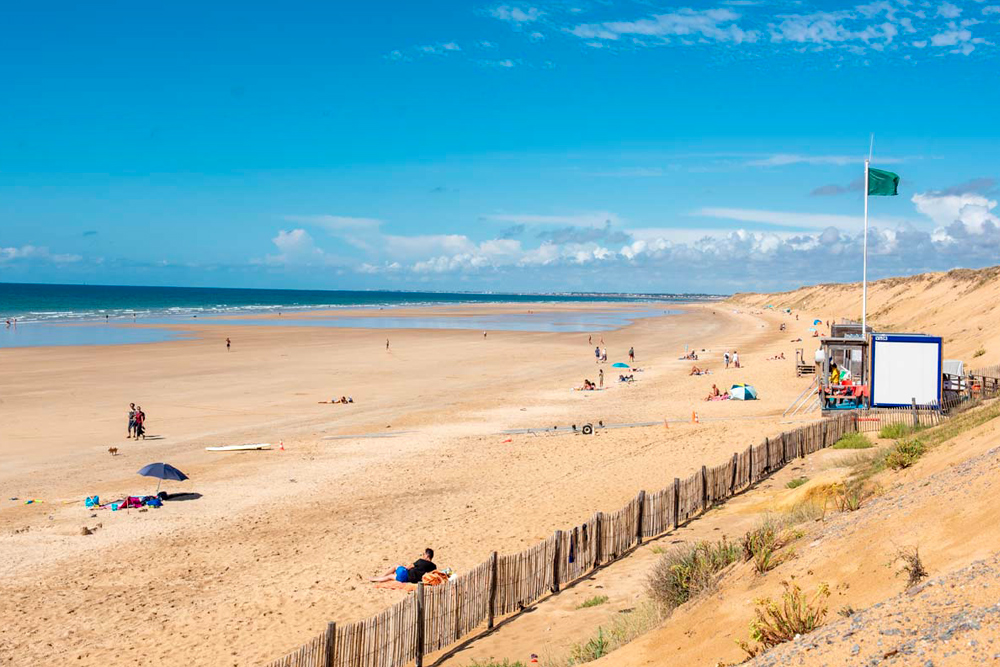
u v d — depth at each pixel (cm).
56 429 3678
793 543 1059
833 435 2636
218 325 11069
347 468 2856
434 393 4788
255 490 2564
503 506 2248
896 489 1223
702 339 9250
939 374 2870
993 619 512
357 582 1667
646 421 3638
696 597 1003
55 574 1783
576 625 1225
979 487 882
